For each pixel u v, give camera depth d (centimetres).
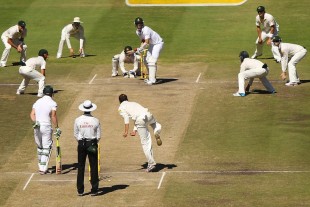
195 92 12062
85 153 8800
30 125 11006
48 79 12875
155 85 12431
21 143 10419
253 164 9594
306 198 8619
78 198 8812
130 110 9362
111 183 9156
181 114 11219
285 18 15900
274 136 10375
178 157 9850
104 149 10181
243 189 8900
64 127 10875
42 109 9488
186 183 9106
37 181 9281
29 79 12038
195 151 10012
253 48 14438
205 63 13588
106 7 16788
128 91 12175
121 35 15300
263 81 11906
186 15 16200
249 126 10731
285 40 14825
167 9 16538
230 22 15762
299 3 16650
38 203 8712
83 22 15988
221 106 11462
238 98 11738
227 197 8700
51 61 13912
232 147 10094
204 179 9200
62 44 14100
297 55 12144
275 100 11619
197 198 8694
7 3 17100
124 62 12900
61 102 11781
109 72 13200
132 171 9488
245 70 11812
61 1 17175
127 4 16850
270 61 13675
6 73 13300
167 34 15250
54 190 9031
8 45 13612
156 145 10219
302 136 10331
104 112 11369
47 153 9494
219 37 15038
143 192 8894
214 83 12475
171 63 13638
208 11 16362
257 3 16688
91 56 14200
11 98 12031
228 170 9438
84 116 8794
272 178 9175
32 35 15450
